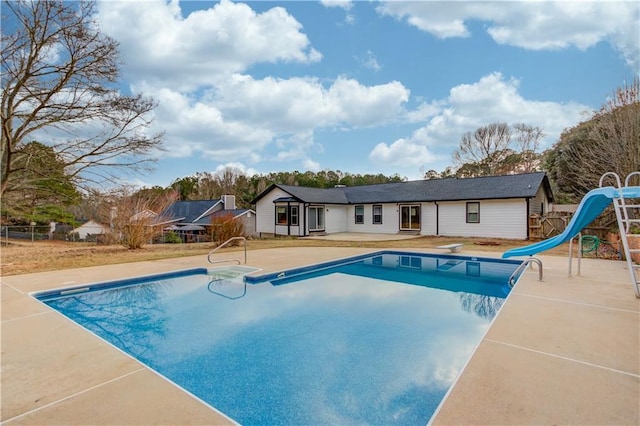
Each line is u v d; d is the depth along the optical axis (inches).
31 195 596.1
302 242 664.4
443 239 698.8
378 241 681.6
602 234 506.6
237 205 1818.4
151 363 149.5
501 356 128.8
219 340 176.9
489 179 783.1
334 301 253.8
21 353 139.2
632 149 499.8
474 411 93.7
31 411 97.6
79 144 545.6
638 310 185.8
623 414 91.7
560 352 132.0
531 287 242.1
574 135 778.8
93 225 990.4
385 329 191.5
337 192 1023.6
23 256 465.1
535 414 92.0
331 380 133.5
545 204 803.4
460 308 234.5
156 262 399.5
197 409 98.6
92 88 504.1
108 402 102.3
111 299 264.1
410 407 112.7
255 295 272.2
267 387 127.3
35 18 440.5
